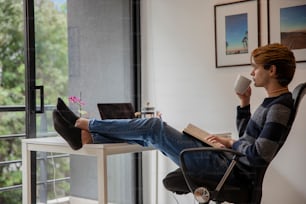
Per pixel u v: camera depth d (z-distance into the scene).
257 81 1.90
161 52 2.79
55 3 2.71
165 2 2.77
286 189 2.24
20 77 2.63
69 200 2.73
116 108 2.41
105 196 1.98
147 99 2.87
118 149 2.05
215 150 1.68
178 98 2.71
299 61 2.19
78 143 2.03
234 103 2.44
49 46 2.67
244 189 1.74
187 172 1.76
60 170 2.69
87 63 2.84
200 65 2.60
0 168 2.66
